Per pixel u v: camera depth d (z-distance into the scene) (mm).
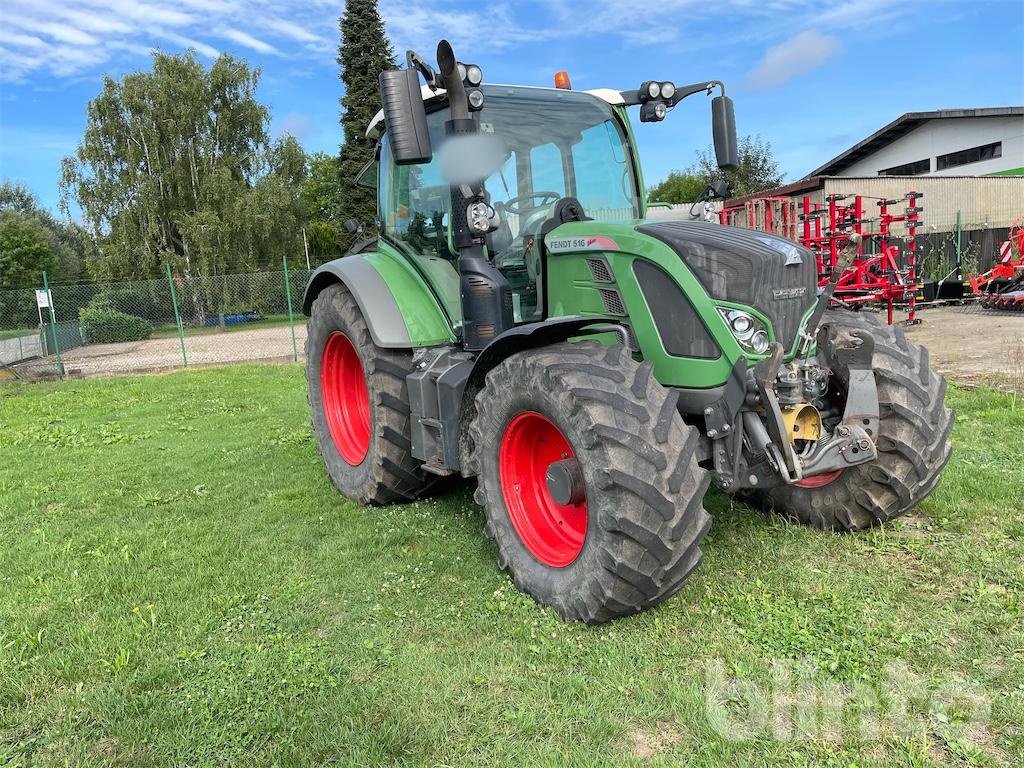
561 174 4277
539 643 2936
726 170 4223
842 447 3256
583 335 3502
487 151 3689
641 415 2855
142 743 2477
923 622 2959
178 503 5090
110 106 35812
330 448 5281
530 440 3453
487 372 3635
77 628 3262
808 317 3297
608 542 2857
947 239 19891
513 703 2568
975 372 8289
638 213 4535
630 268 3371
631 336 3428
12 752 2467
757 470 3227
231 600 3459
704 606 3141
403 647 2986
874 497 3686
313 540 4238
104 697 2715
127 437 7547
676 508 2809
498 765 2268
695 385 3213
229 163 36469
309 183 52281
